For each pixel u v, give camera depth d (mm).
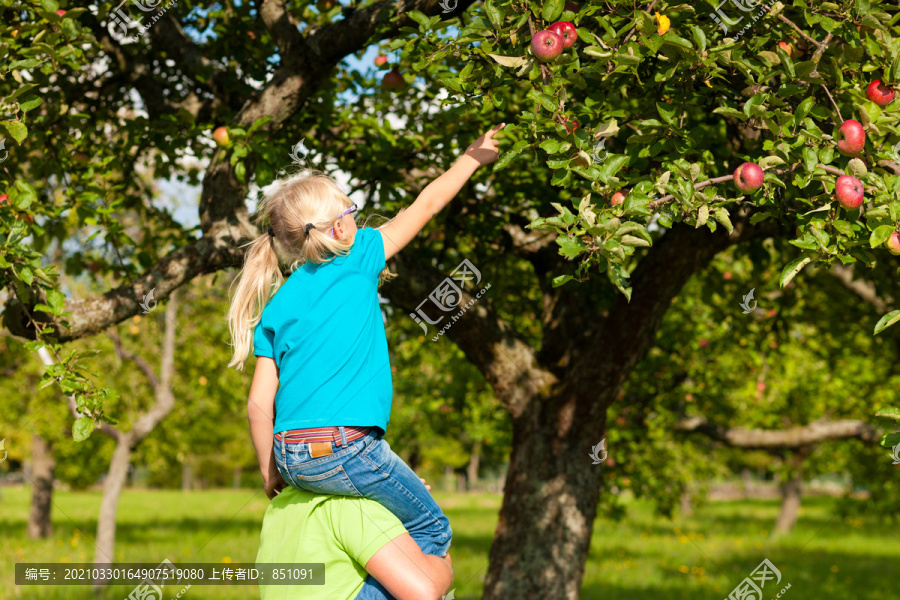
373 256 2189
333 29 3977
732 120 3518
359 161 5023
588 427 4898
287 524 2102
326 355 2016
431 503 2098
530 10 2533
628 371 4836
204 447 28391
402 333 7219
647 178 2514
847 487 13172
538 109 2525
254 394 2111
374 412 2021
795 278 7086
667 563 14344
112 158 4988
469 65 2738
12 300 3605
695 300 8297
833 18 2596
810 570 13734
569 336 5570
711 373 8672
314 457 1986
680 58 2549
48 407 14070
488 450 11758
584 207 2371
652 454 8867
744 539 18625
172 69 5691
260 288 2217
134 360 10766
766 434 9086
